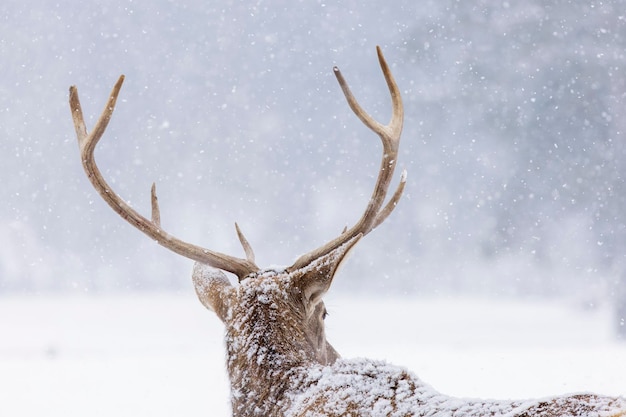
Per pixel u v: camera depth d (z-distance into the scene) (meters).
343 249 13.70
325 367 12.88
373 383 11.97
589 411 9.95
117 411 26.61
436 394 11.52
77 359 41.56
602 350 39.81
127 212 14.99
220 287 14.38
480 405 10.89
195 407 26.78
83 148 15.16
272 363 13.23
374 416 11.37
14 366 39.22
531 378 29.58
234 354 13.56
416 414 11.15
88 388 31.45
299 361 13.24
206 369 36.16
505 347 43.09
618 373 29.50
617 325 58.19
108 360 40.88
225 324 13.91
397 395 11.62
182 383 32.06
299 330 13.55
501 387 28.02
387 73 15.04
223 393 29.36
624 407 9.84
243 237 16.45
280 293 13.77
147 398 28.77
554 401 10.31
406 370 12.09
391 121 14.98
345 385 12.10
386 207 15.11
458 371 32.41
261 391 13.14
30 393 30.67
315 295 13.90
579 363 33.22
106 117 15.15
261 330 13.48
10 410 27.47
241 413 13.23
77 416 26.22
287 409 12.73
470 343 46.03
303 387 12.84
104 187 15.07
